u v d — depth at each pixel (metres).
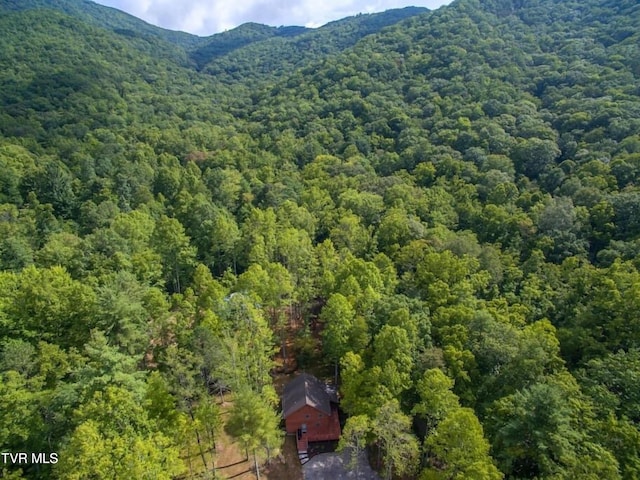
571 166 81.19
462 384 37.50
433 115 118.12
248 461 39.38
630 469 27.95
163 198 96.25
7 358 34.84
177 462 30.33
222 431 41.88
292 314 61.16
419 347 40.41
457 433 29.25
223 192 94.56
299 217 77.44
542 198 74.50
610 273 48.81
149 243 71.38
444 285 49.00
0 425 28.62
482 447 28.78
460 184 85.62
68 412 30.62
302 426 41.75
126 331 38.69
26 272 48.84
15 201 92.75
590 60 117.56
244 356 40.78
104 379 29.45
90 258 59.38
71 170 108.06
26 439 29.36
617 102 91.50
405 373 37.38
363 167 103.81
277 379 49.75
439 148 99.94
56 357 37.31
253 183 99.75
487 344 39.09
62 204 93.75
